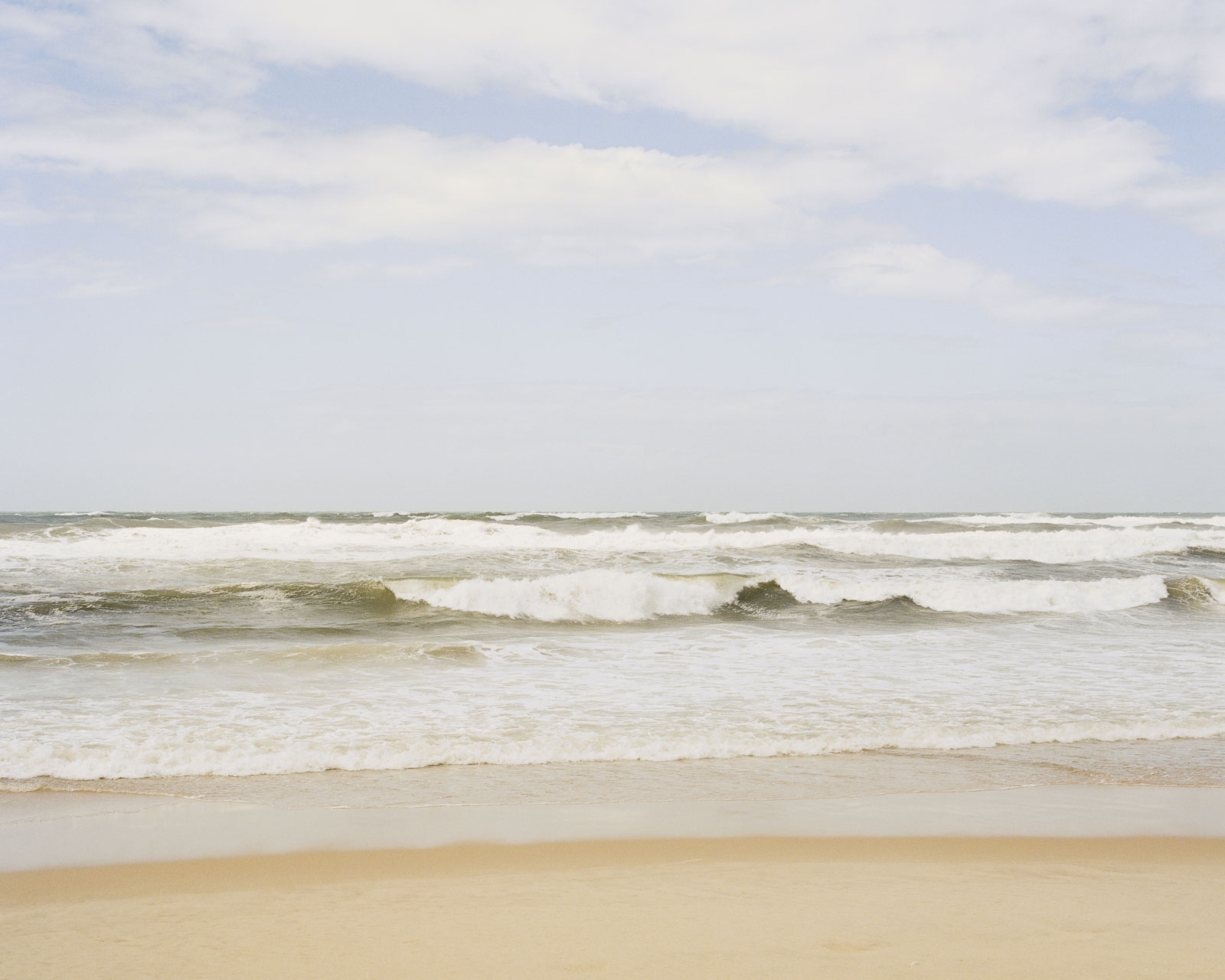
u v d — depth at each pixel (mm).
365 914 4266
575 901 4441
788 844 5387
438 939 3957
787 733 8141
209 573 19312
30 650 11883
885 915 4250
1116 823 5840
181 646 12422
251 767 6910
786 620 16172
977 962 3666
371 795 6328
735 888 4641
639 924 4125
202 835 5469
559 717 8680
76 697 9109
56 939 3982
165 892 4586
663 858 5133
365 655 11609
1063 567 22984
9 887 4645
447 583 16594
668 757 7426
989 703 9500
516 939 3951
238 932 4055
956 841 5477
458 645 12164
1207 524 37812
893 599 17875
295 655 11461
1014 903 4426
